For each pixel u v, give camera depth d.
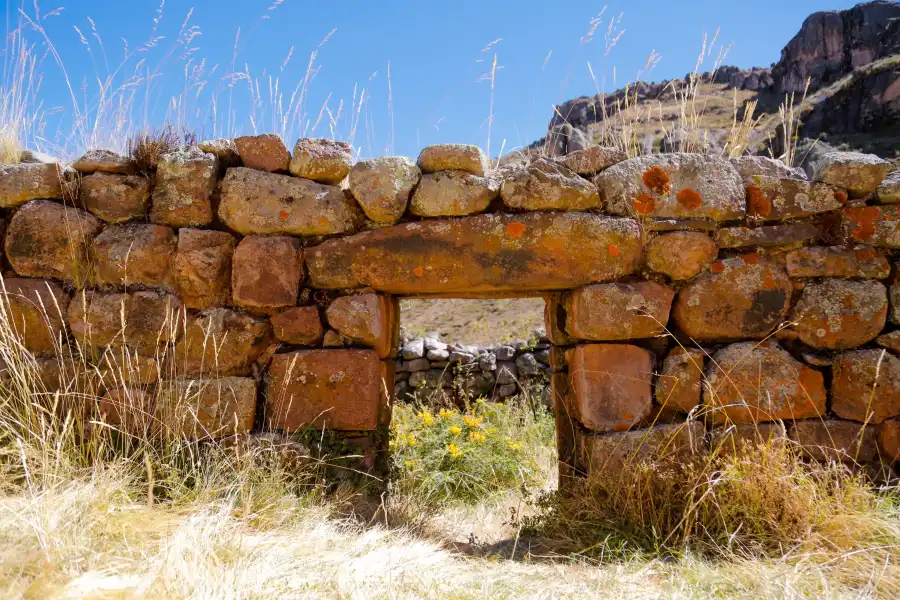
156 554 2.11
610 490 3.02
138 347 3.30
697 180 3.28
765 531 2.73
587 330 3.21
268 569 2.08
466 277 3.27
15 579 1.73
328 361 3.29
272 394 3.29
